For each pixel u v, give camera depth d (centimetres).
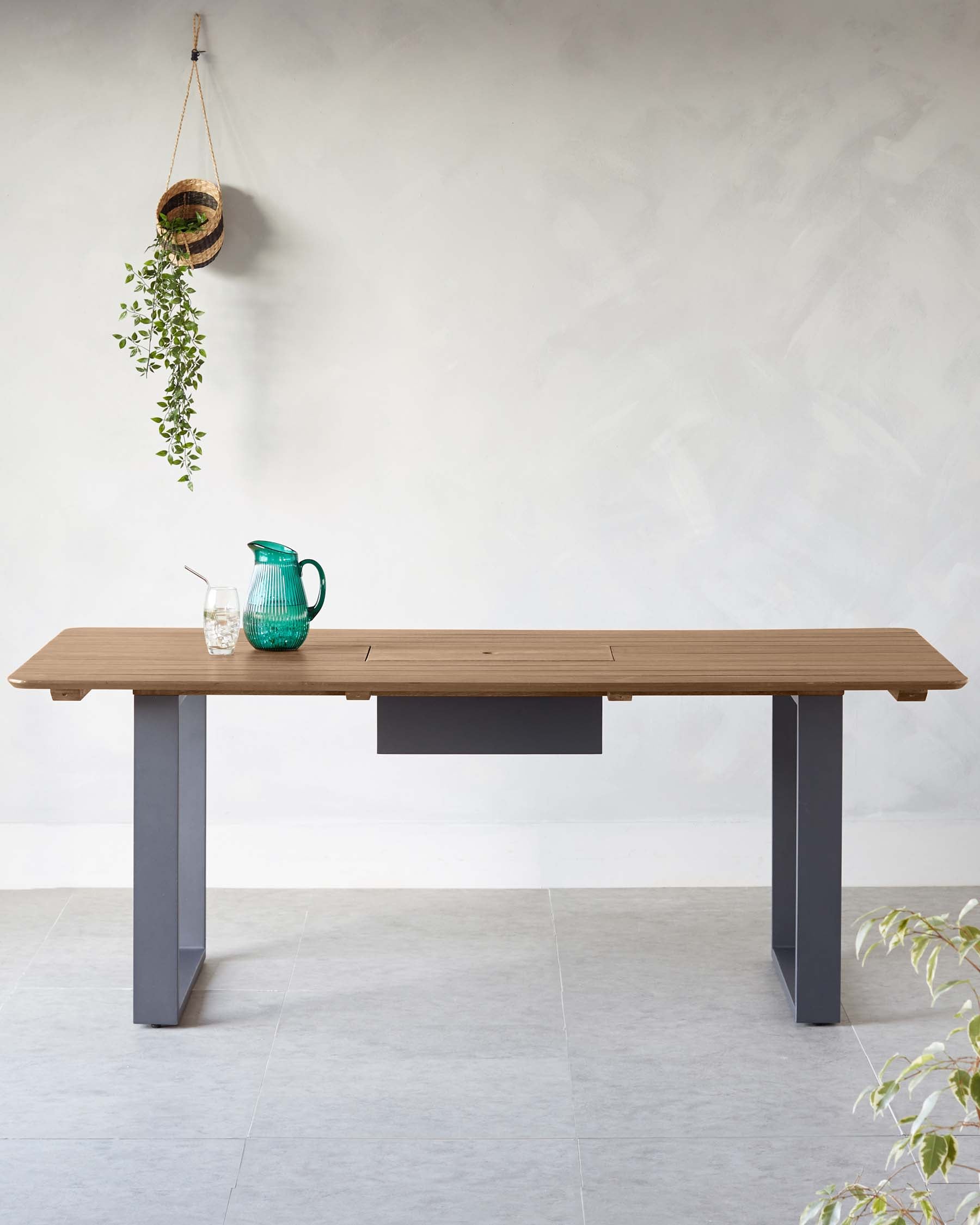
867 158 360
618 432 368
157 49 354
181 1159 235
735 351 365
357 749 377
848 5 356
